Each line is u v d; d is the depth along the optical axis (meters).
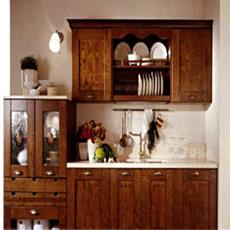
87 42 3.99
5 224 3.75
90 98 4.00
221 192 3.69
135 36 4.12
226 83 3.67
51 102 3.77
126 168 3.73
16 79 4.28
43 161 3.76
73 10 4.31
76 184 3.74
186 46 4.00
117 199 3.73
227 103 3.68
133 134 4.31
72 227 3.74
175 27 3.99
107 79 4.00
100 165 3.73
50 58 4.32
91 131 4.11
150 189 3.73
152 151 4.31
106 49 4.00
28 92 4.01
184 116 4.31
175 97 4.01
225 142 3.69
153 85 4.09
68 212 3.74
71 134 4.04
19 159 3.78
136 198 3.73
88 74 3.99
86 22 3.97
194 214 3.74
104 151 3.98
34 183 3.75
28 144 3.76
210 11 4.06
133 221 3.74
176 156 4.30
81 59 4.00
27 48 4.30
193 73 4.00
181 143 4.30
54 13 4.31
